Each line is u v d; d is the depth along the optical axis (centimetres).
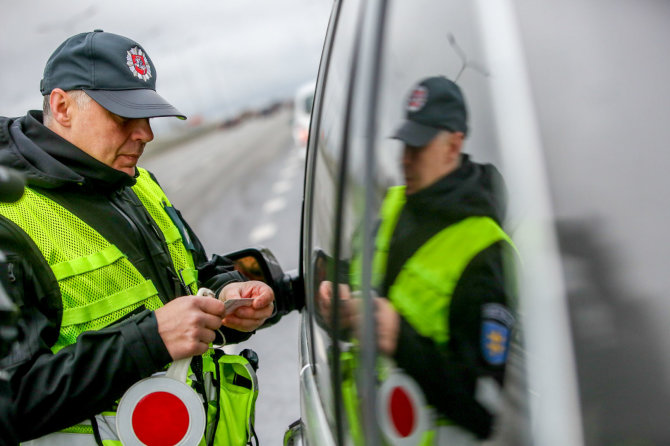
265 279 227
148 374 167
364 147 108
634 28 91
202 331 172
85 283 173
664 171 83
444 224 97
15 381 157
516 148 87
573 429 76
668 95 87
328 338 132
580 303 79
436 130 99
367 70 112
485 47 95
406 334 100
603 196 83
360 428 105
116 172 188
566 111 87
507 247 88
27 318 162
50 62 190
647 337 78
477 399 91
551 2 94
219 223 1212
